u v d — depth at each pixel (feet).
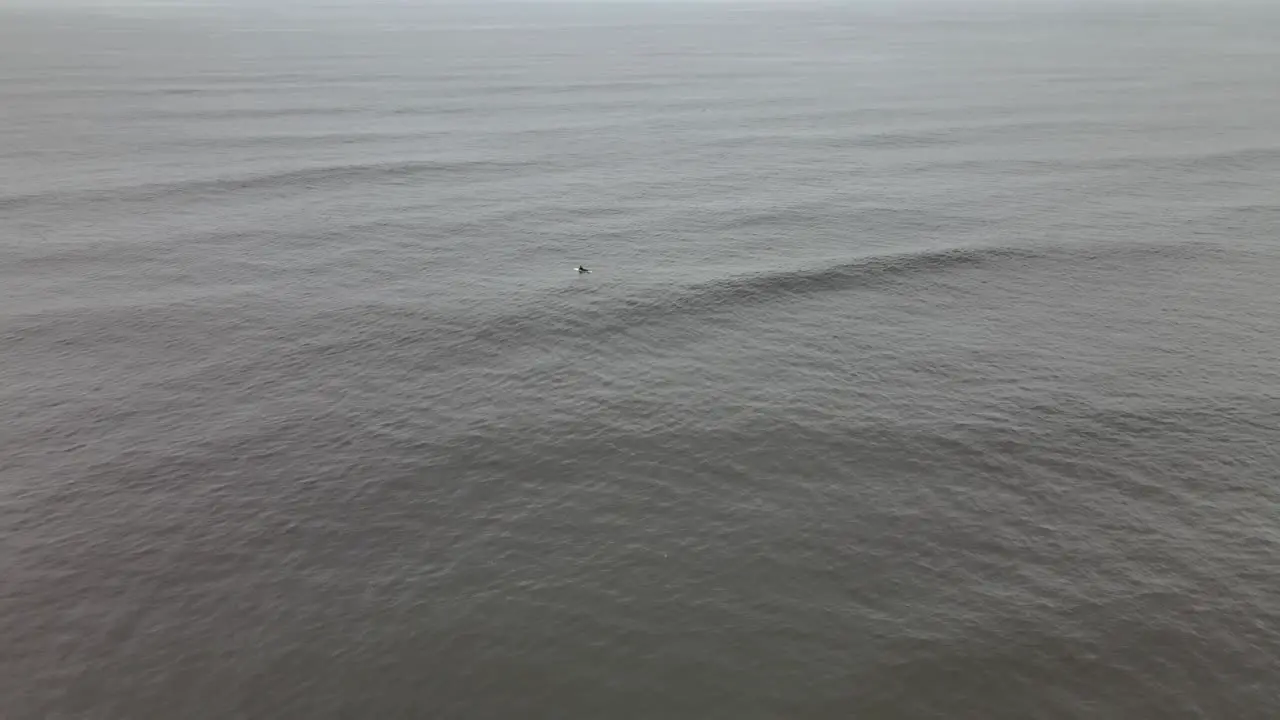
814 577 96.12
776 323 157.48
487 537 102.99
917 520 104.94
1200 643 85.87
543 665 84.69
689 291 169.99
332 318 161.07
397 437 122.83
